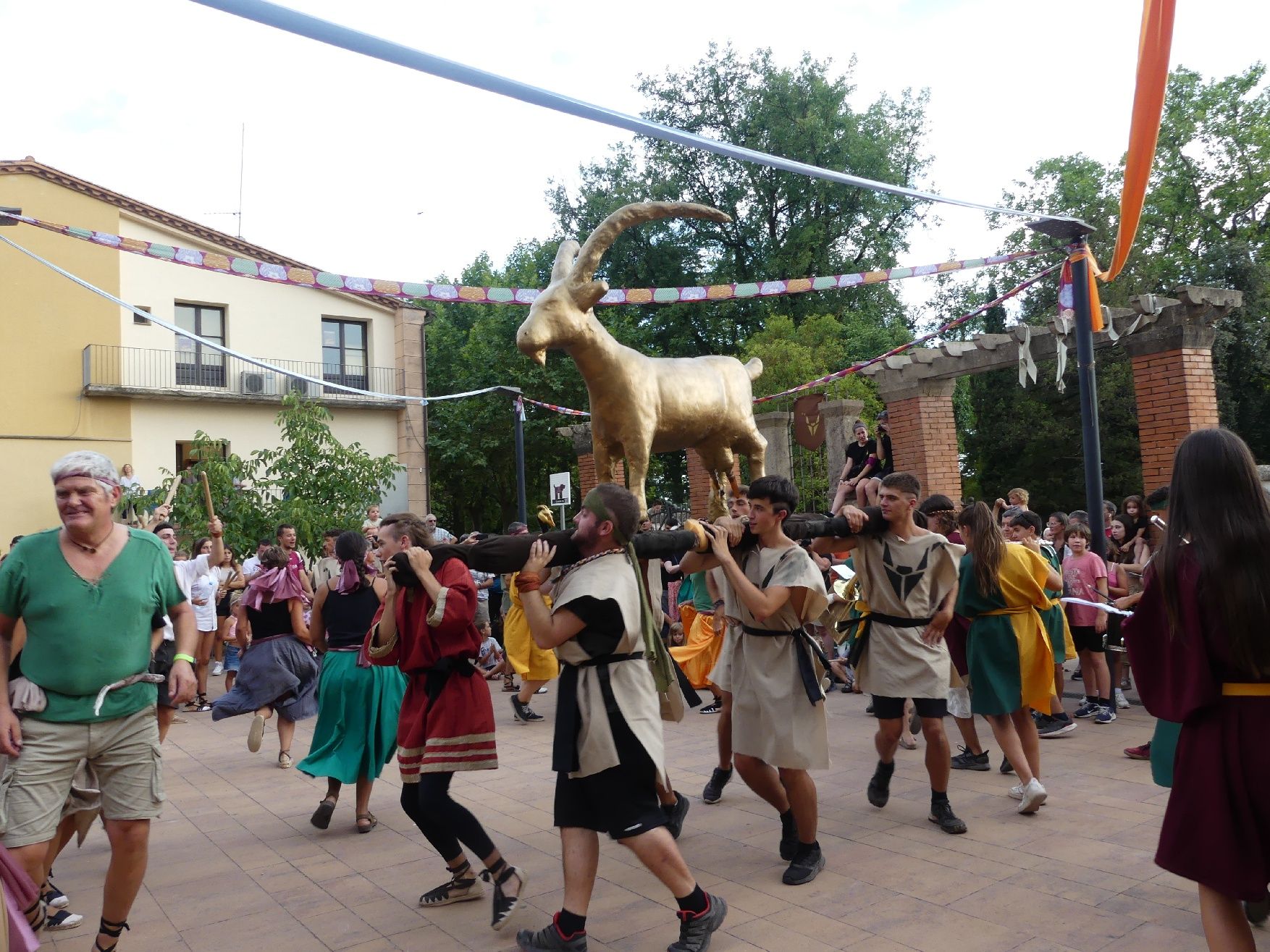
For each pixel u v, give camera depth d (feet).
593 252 17.13
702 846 16.15
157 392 65.82
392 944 12.57
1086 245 24.82
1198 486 9.04
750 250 95.45
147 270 66.85
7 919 8.88
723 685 17.98
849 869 14.57
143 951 12.57
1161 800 17.62
